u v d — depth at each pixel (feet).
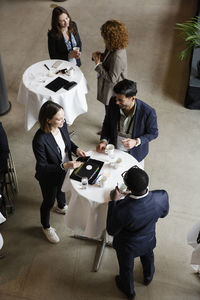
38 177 9.98
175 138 15.06
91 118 15.99
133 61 19.17
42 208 10.85
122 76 12.47
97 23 22.02
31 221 12.14
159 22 22.07
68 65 14.25
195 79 15.94
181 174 13.66
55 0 24.06
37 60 19.34
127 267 9.06
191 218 12.19
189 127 15.56
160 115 16.08
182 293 10.30
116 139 10.70
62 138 10.17
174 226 11.94
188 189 13.14
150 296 10.23
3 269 10.88
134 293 10.02
